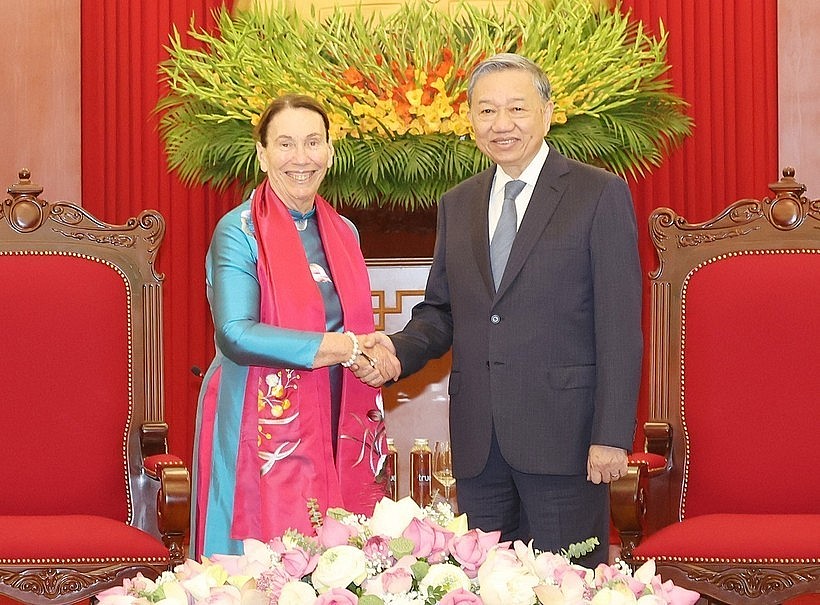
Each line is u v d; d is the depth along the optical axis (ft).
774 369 12.32
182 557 11.25
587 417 9.92
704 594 10.83
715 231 12.83
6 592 10.96
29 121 18.86
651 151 13.82
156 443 12.64
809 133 18.35
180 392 18.16
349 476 10.47
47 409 12.50
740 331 12.42
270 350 9.84
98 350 12.69
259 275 10.30
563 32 13.58
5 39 18.86
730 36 17.98
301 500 10.11
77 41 18.89
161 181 18.26
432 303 11.15
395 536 6.09
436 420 14.80
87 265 12.91
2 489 12.34
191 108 13.92
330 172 12.93
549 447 9.82
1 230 12.91
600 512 10.13
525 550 6.05
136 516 12.63
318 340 9.89
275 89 13.14
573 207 9.97
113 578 11.10
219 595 5.58
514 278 9.94
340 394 10.66
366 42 13.50
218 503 10.23
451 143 12.85
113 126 18.28
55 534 11.18
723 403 12.36
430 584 5.69
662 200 17.88
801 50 18.37
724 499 12.26
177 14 18.12
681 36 17.89
